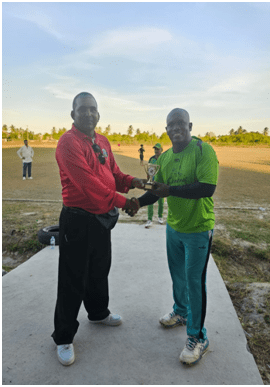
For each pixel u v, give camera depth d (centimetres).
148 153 4066
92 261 234
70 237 216
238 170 1956
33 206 816
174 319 259
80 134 217
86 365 213
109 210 221
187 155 217
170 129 217
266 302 326
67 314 219
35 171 1734
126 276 364
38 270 382
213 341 244
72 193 212
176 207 221
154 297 313
